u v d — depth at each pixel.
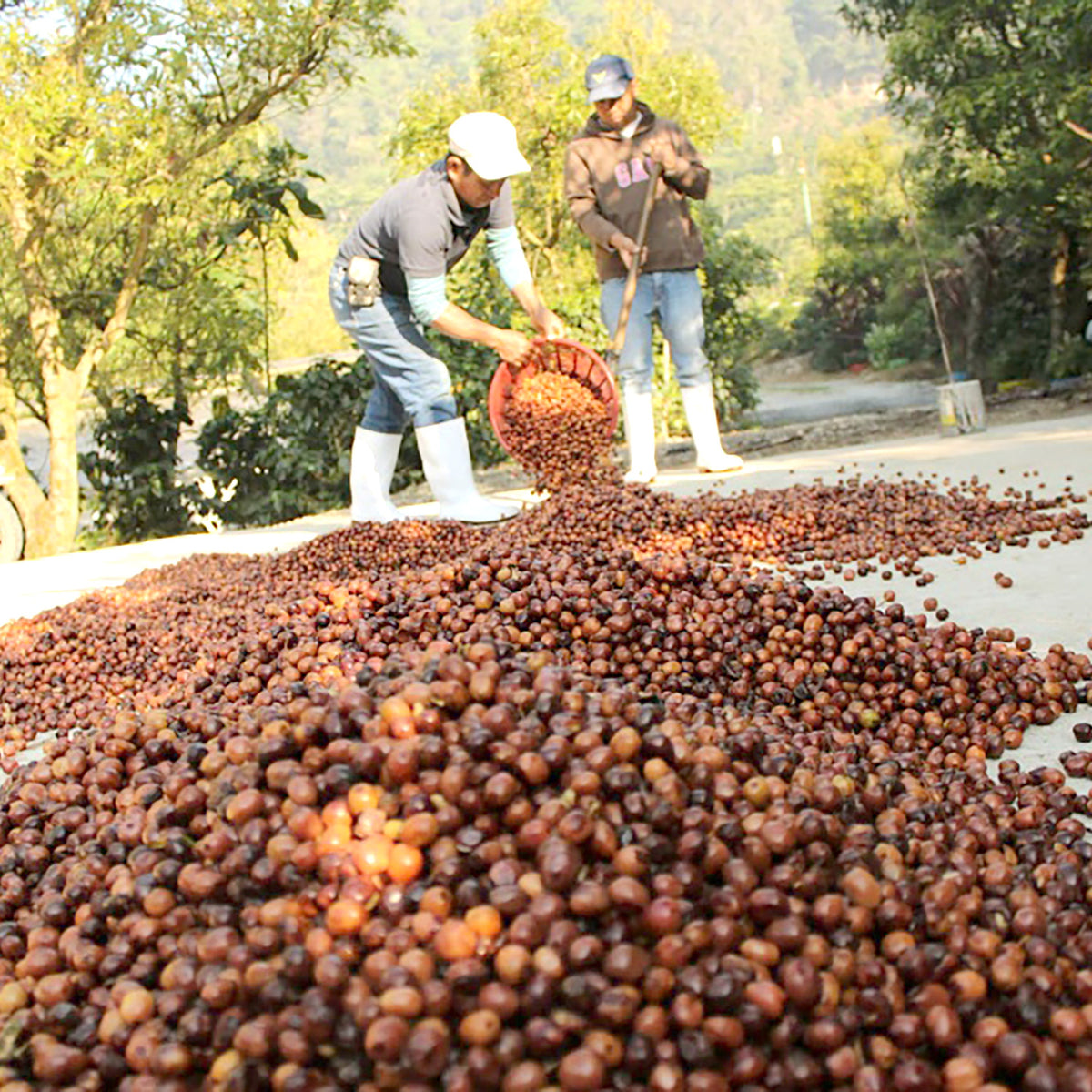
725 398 18.98
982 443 9.37
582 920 1.79
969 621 4.30
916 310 31.72
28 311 13.77
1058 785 2.77
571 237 19.53
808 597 3.64
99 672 4.83
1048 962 1.89
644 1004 1.72
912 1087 1.66
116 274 14.49
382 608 3.79
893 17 17.73
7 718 4.57
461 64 184.38
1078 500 6.41
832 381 36.97
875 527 5.95
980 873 2.14
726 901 1.84
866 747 3.01
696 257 9.21
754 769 2.20
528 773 1.97
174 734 2.74
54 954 2.06
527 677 2.29
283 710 2.33
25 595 7.96
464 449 7.60
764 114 174.25
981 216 17.84
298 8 13.09
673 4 197.62
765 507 6.20
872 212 35.75
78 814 2.57
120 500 13.40
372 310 7.40
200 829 2.12
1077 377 15.87
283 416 12.67
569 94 17.98
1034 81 14.13
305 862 1.91
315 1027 1.68
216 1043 1.75
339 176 148.50
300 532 9.70
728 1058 1.70
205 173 14.48
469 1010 1.70
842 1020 1.72
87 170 12.27
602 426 7.79
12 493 13.52
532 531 6.09
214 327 15.29
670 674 3.41
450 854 1.90
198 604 5.91
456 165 7.04
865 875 1.94
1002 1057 1.69
